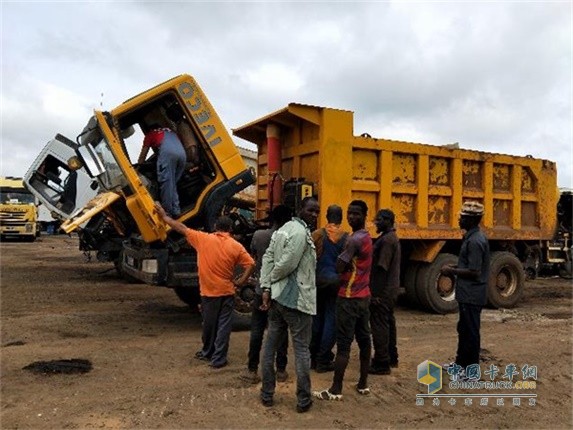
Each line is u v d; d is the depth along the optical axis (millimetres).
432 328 8305
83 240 12898
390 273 5711
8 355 6250
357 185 8477
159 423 4383
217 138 7652
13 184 28766
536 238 10781
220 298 6012
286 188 8281
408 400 5059
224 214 8383
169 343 6977
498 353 6730
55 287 11852
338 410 4762
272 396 4832
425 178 9242
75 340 7047
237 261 6035
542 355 6652
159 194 7527
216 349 5957
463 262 5586
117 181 7184
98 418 4453
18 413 4527
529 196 10688
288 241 4664
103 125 7066
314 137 8383
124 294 11031
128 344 6887
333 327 5805
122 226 9898
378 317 5762
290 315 4680
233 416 4562
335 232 5762
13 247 24688
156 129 7453
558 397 5254
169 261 7406
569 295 12156
